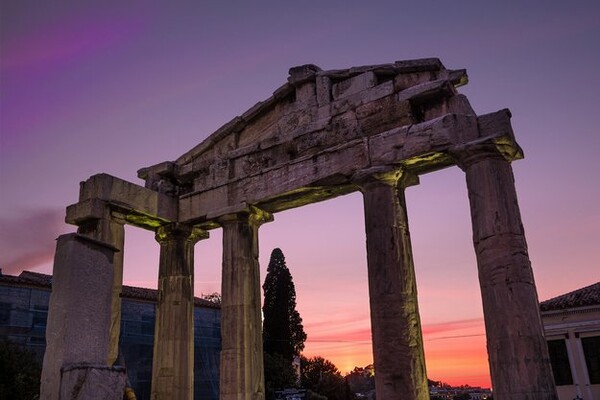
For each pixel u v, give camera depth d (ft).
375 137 55.01
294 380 155.02
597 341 100.22
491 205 46.96
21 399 77.36
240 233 63.82
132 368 113.29
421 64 54.65
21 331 97.40
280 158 62.95
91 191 62.28
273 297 175.73
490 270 45.55
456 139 50.34
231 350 59.52
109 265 31.78
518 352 42.42
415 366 47.26
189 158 71.92
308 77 62.75
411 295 50.01
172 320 66.64
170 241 70.03
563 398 100.89
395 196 53.31
